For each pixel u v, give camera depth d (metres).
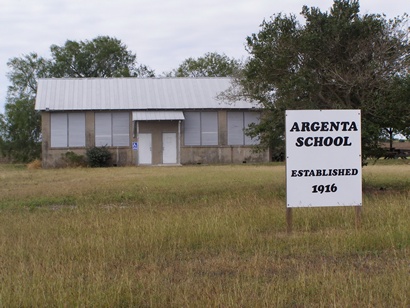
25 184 24.23
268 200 15.40
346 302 6.32
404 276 7.20
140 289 7.00
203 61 75.31
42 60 62.34
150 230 10.54
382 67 16.64
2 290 6.89
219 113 44.84
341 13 17.20
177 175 28.66
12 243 10.08
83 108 43.50
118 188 21.00
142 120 42.81
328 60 16.98
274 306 6.32
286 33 17.52
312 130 10.81
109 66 71.81
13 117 55.56
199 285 7.18
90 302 6.39
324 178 10.84
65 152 43.59
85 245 9.46
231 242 9.79
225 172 30.67
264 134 18.20
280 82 17.67
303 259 8.62
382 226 10.52
